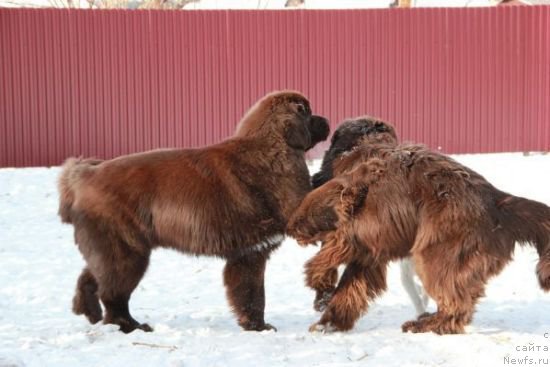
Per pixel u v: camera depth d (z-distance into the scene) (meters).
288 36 23.06
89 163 8.76
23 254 13.36
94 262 8.38
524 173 20.06
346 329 8.27
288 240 14.19
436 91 23.52
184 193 8.26
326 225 8.14
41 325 8.93
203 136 23.23
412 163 8.03
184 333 8.09
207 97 23.14
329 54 23.17
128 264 8.35
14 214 16.45
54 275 11.96
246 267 8.46
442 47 23.45
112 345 7.61
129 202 8.31
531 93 23.84
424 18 23.31
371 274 8.29
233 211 8.27
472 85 23.66
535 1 34.94
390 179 7.99
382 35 23.25
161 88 23.06
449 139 23.70
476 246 7.68
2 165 22.69
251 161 8.40
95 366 6.99
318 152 21.97
